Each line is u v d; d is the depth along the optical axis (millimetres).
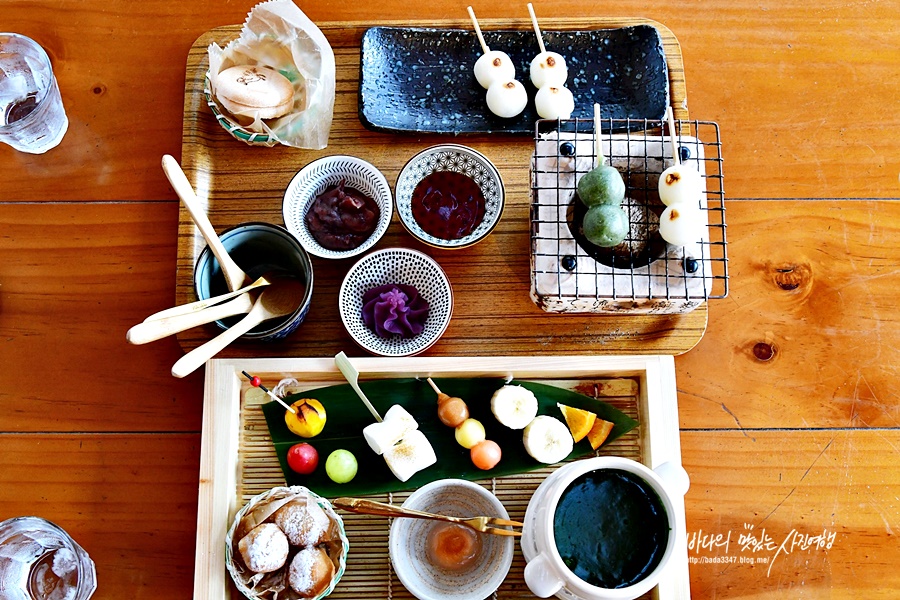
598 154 609
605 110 699
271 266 666
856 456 654
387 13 733
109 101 716
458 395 641
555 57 680
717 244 675
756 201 701
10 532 601
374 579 614
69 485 647
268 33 670
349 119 697
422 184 674
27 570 620
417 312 646
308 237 665
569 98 674
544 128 685
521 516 626
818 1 736
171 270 687
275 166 689
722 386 667
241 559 587
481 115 698
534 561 535
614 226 578
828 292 685
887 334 677
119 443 655
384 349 632
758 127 715
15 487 647
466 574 591
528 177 687
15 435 656
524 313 665
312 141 678
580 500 557
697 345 674
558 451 616
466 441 619
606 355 647
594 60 708
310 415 619
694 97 721
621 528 552
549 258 612
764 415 662
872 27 727
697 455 655
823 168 708
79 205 697
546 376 646
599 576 544
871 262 690
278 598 583
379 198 663
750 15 729
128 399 664
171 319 561
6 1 732
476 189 675
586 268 611
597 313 661
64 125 710
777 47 731
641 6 734
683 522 597
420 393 641
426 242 643
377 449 611
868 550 639
